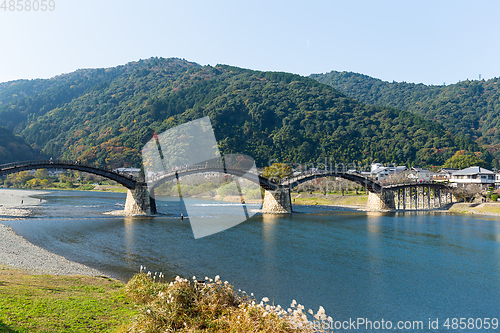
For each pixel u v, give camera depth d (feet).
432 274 105.60
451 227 210.18
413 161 604.49
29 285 56.75
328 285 90.22
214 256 116.26
